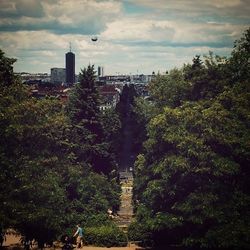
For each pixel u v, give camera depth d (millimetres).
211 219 35125
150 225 36719
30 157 33031
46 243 36062
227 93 37719
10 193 30484
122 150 115000
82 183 46969
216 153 35406
